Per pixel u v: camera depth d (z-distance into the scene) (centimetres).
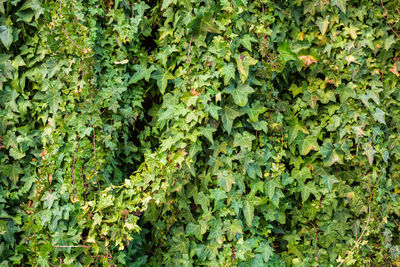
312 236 250
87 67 200
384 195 259
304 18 236
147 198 209
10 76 205
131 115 222
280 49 221
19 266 214
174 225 233
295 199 251
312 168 243
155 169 214
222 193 213
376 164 254
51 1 194
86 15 199
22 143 208
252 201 218
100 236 205
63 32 194
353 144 250
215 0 198
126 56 213
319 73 245
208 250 220
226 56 196
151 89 232
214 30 195
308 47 233
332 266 247
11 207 214
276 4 227
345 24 238
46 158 202
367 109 242
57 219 203
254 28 211
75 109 203
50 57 203
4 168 208
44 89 204
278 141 229
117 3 202
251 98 220
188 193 220
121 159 238
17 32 202
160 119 207
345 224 249
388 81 253
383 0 246
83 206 203
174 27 207
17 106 209
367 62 244
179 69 208
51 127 204
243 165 214
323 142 243
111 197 203
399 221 274
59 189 203
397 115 258
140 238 235
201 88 201
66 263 204
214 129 203
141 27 217
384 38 246
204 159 220
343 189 247
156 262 238
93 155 206
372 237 263
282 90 244
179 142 209
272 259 238
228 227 216
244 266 221
